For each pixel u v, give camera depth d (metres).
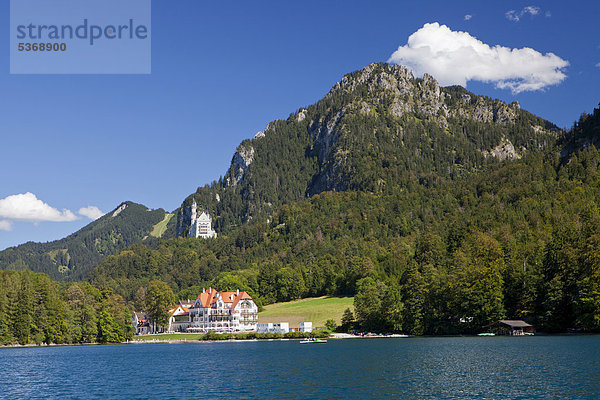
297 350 141.75
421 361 100.38
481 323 168.38
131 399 72.19
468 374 82.38
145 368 108.00
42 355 149.62
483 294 165.62
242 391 74.88
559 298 153.38
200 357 130.75
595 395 63.97
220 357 128.88
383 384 76.25
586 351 104.69
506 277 174.12
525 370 83.50
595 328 146.38
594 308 143.50
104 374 99.12
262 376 88.81
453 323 172.50
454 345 131.38
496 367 88.12
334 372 89.88
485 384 73.38
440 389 71.19
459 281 171.88
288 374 89.81
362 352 124.50
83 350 172.00
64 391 80.81
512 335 157.50
